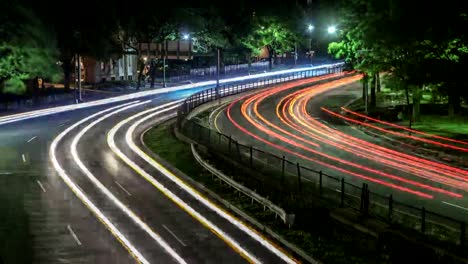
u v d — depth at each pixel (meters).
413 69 51.66
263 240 26.98
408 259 21.34
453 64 49.75
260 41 116.00
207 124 62.44
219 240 27.19
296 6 122.12
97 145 51.50
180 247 26.30
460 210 31.25
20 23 66.81
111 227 29.19
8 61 66.75
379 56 55.50
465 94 50.66
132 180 39.12
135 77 117.69
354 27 58.75
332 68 118.31
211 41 107.31
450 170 40.94
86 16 79.62
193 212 31.80
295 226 27.88
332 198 30.95
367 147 49.88
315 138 54.56
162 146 50.34
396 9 49.44
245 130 59.00
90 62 102.50
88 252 25.61
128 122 64.00
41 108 73.56
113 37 88.25
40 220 30.25
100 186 37.56
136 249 26.05
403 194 34.50
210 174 39.59
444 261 21.12
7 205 33.00
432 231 25.94
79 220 30.31
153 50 79.06
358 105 74.94
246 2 114.75
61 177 39.97
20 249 25.91
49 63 71.38
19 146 50.75
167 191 36.28
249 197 33.81
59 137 55.22
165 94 88.88
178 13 93.81
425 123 59.91
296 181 35.56
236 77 114.19
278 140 53.47
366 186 27.52
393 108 70.88
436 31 47.94
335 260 23.36
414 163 43.34
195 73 121.06
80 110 72.44
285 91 91.50
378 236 23.50
